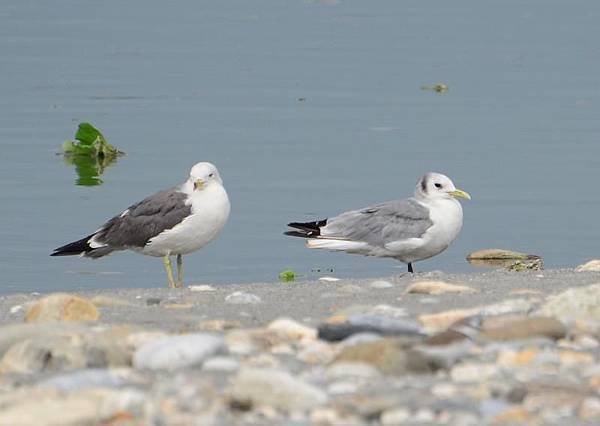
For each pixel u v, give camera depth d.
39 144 22.33
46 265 15.90
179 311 9.95
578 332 8.19
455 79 28.11
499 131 22.91
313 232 14.95
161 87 27.34
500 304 9.32
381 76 28.48
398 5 39.28
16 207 18.34
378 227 14.66
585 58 30.91
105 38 33.56
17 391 6.60
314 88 27.11
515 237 17.05
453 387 6.60
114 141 22.50
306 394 6.28
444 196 14.68
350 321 8.45
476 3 39.81
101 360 7.48
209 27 35.25
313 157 21.03
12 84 27.64
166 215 13.88
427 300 10.23
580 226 17.41
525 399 6.42
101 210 18.25
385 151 21.41
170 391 6.47
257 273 15.66
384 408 6.11
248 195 18.80
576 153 21.25
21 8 37.84
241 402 6.26
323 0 40.12
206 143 22.20
